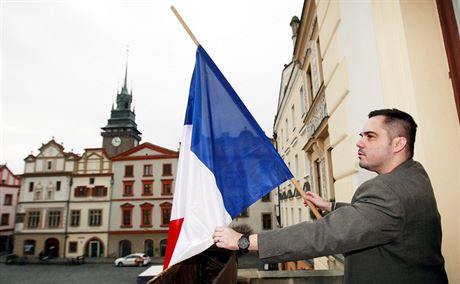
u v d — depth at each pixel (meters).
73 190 37.03
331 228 1.23
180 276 2.70
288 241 1.26
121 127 57.50
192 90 2.62
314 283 2.64
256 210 35.53
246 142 2.46
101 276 25.98
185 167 2.30
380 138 1.51
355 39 3.24
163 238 35.16
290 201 15.46
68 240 35.72
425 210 1.26
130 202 36.28
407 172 1.37
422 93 2.18
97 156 37.75
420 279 1.24
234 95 2.60
